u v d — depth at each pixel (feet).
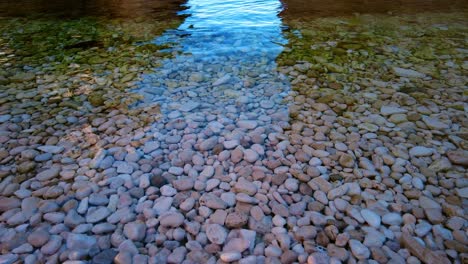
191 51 17.43
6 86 13.44
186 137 10.30
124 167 8.96
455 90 12.75
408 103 11.91
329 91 12.94
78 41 19.12
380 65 15.16
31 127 10.69
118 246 6.66
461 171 8.78
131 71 14.97
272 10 25.62
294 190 8.21
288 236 6.91
